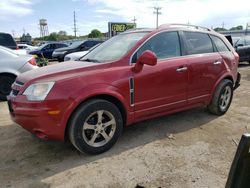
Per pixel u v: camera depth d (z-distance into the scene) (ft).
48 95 10.37
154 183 9.55
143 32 13.91
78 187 9.44
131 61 12.40
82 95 10.75
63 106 10.48
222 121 15.88
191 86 14.57
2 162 11.25
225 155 11.56
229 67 16.75
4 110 19.34
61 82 10.64
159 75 12.97
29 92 10.78
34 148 12.52
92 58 14.01
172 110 14.19
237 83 18.33
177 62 13.78
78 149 11.27
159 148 12.30
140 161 11.12
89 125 11.27
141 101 12.62
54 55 59.72
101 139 11.86
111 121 11.83
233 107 18.79
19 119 11.07
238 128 14.73
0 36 33.37
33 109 10.46
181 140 13.16
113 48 13.92
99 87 11.16
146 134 13.94
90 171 10.42
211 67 15.48
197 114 17.11
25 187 9.50
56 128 10.57
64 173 10.33
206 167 10.59
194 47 15.07
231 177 5.38
